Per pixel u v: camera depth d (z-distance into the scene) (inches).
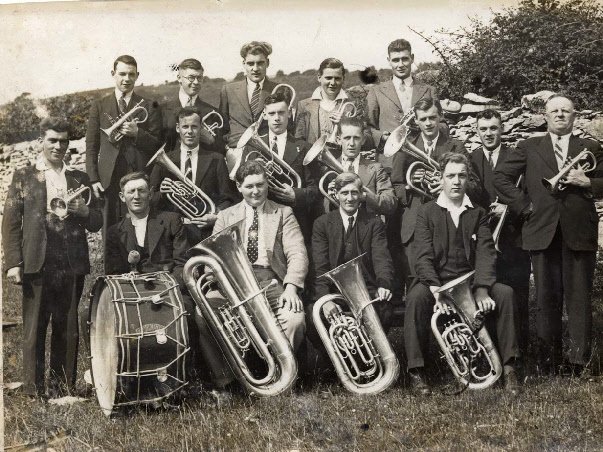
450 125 191.6
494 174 190.4
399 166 190.1
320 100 191.6
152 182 189.5
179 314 174.1
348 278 185.9
